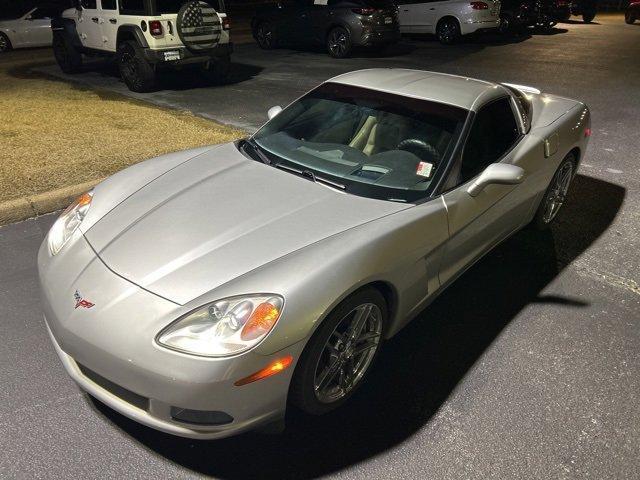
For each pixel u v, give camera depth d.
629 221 4.84
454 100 3.45
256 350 2.13
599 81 10.48
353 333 2.59
